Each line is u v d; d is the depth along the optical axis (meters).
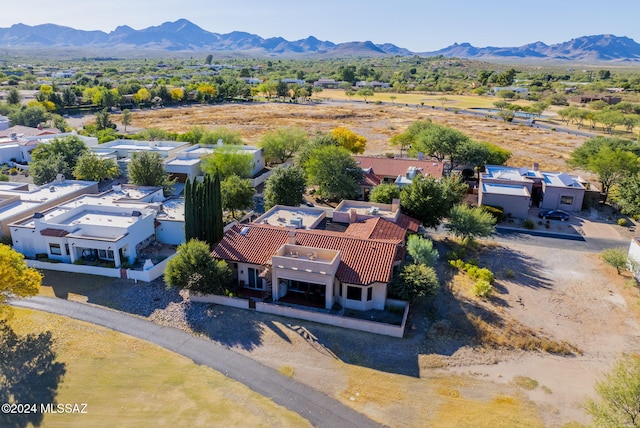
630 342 36.91
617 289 45.50
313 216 54.50
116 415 28.02
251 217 63.03
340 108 185.25
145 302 41.16
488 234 55.56
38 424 27.14
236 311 39.75
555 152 110.62
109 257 47.97
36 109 127.56
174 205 58.84
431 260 45.06
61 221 50.56
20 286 35.16
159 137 100.50
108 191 61.34
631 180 65.31
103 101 170.75
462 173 85.31
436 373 32.62
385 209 56.94
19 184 65.69
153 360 33.41
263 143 88.81
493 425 27.84
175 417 27.91
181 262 40.53
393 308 39.56
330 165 68.88
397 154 107.44
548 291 45.09
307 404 29.41
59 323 37.66
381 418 28.34
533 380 32.19
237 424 27.45
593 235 60.16
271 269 40.97
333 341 35.81
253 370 32.59
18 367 32.16
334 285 40.34
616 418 23.58
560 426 27.95
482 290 43.28
